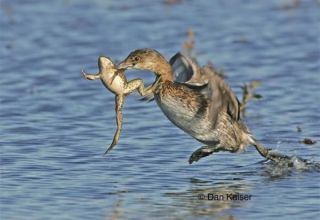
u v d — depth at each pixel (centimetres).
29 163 2030
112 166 2017
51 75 2848
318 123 2361
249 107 2519
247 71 2872
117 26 3428
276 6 3694
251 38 3256
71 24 3453
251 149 2158
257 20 3500
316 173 1980
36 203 1772
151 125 2350
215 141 2002
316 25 3416
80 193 1834
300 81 2758
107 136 2255
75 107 2522
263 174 1973
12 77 2823
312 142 2200
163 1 3772
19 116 2430
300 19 3500
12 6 3678
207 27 3406
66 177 1936
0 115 2439
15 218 1689
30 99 2595
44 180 1912
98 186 1880
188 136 2252
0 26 3428
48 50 3133
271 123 2362
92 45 3191
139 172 1978
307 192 1842
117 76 1844
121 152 2122
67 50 3133
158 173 1975
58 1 3791
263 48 3134
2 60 3014
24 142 2195
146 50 1984
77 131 2300
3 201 1783
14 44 3203
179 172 1984
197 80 2062
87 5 3725
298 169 2008
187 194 1834
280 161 2039
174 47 3148
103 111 2484
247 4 3738
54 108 2511
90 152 2117
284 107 2509
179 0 3772
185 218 1694
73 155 2094
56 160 2055
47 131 2295
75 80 2798
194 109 1967
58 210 1734
